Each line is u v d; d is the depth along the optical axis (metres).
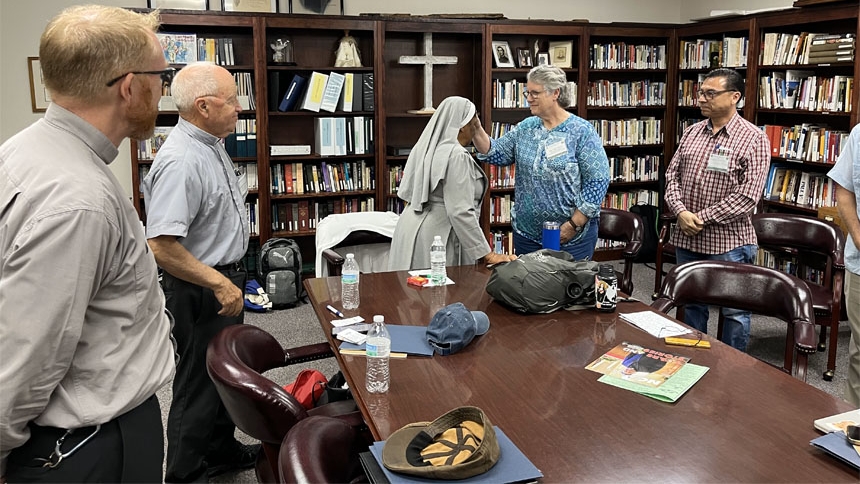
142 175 5.16
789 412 1.62
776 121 5.62
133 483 1.44
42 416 1.31
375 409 1.65
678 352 2.02
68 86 1.30
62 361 1.24
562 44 6.02
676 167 3.79
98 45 1.30
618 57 6.17
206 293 2.42
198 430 2.51
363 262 4.58
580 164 3.38
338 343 2.12
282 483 1.28
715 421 1.57
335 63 5.50
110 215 1.29
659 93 6.41
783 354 4.14
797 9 4.90
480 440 1.38
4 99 5.15
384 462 1.36
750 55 5.34
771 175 5.34
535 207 3.48
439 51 5.90
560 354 2.01
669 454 1.42
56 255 1.21
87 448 1.36
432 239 3.08
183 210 2.27
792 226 4.08
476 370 1.89
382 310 2.44
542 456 1.42
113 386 1.37
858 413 1.58
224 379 1.69
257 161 5.26
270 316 4.89
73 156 1.30
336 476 1.45
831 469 1.36
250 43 5.34
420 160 3.07
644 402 1.68
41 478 1.34
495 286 2.43
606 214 4.29
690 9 6.67
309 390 2.41
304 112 5.36
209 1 5.15
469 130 3.12
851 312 2.90
